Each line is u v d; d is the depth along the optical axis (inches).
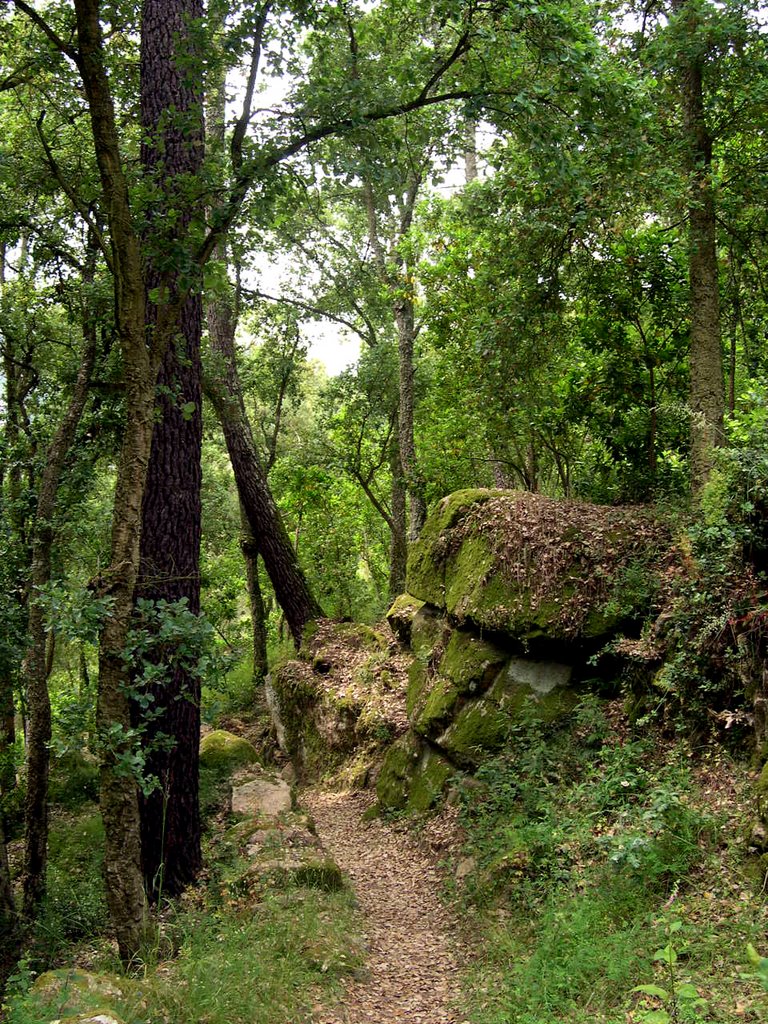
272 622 1095.0
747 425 332.2
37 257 410.3
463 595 389.4
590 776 278.7
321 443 898.7
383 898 304.7
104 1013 158.6
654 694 284.2
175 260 231.0
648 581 311.7
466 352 557.3
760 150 381.7
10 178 371.9
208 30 238.1
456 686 379.6
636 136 267.9
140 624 292.4
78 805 510.0
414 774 408.8
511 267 407.8
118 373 439.8
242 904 260.4
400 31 297.9
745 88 341.4
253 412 992.9
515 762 316.8
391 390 852.6
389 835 386.9
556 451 540.7
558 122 256.4
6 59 339.6
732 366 439.5
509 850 270.8
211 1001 181.2
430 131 275.0
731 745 243.6
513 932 231.1
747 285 426.9
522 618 346.6
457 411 681.0
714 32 323.6
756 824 201.3
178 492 315.3
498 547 377.1
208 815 378.3
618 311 428.1
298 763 597.9
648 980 171.2
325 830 427.8
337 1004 199.8
